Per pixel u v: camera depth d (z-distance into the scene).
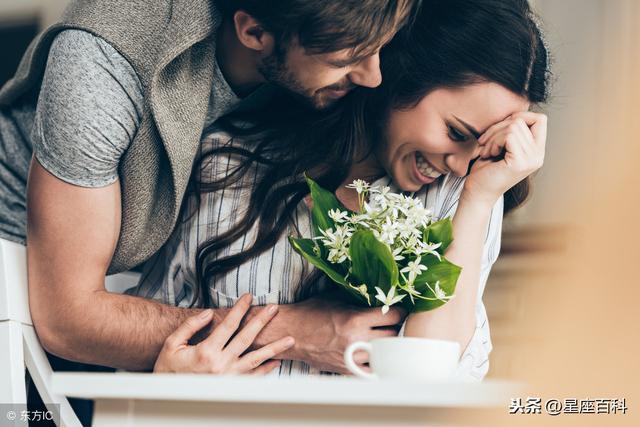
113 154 1.34
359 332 1.35
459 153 1.46
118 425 0.74
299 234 1.47
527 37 1.45
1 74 2.42
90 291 1.38
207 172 1.50
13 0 2.43
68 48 1.34
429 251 1.24
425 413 0.69
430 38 1.44
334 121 1.50
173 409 0.74
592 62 1.87
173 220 1.43
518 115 1.42
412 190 1.52
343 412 0.70
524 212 1.97
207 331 1.43
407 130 1.47
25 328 1.29
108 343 1.40
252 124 1.52
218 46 1.45
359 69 1.37
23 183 1.56
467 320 1.36
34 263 1.34
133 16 1.35
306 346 1.38
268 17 1.32
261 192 1.48
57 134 1.32
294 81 1.41
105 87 1.32
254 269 1.46
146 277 1.56
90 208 1.35
